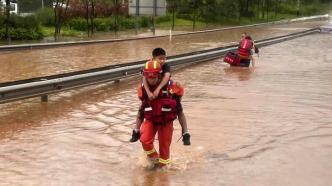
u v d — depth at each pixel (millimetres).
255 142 8797
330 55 26453
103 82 14602
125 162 7664
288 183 6750
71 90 14117
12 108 11703
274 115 11062
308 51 28734
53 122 10297
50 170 7285
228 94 13758
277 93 13977
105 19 46125
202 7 62688
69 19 44438
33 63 20375
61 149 8336
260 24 65375
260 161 7715
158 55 7363
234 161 7711
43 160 7750
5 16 34062
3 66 19219
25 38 33625
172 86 7258
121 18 48719
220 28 54281
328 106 12148
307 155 8023
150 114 7262
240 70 19484
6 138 9008
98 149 8344
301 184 6707
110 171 7254
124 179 6918
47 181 6824
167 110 7242
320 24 67500
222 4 64375
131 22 48719
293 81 16406
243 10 73125
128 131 9562
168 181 6832
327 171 7234
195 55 21406
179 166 7461
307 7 102500
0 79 15812
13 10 39250
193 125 10047
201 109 11664
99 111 11414
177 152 8148
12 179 6891
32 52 25172
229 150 8297
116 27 44875
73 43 29953
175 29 50906
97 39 34750
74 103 12352
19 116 10852
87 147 8469
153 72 7184
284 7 94562
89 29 42812
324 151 8250
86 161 7711
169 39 37562
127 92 13992
